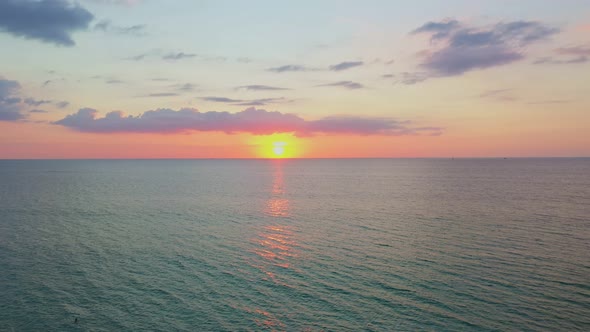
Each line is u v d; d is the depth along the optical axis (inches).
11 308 1117.7
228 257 1624.0
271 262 1547.7
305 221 2428.6
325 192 4252.0
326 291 1242.0
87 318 1063.0
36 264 1521.9
